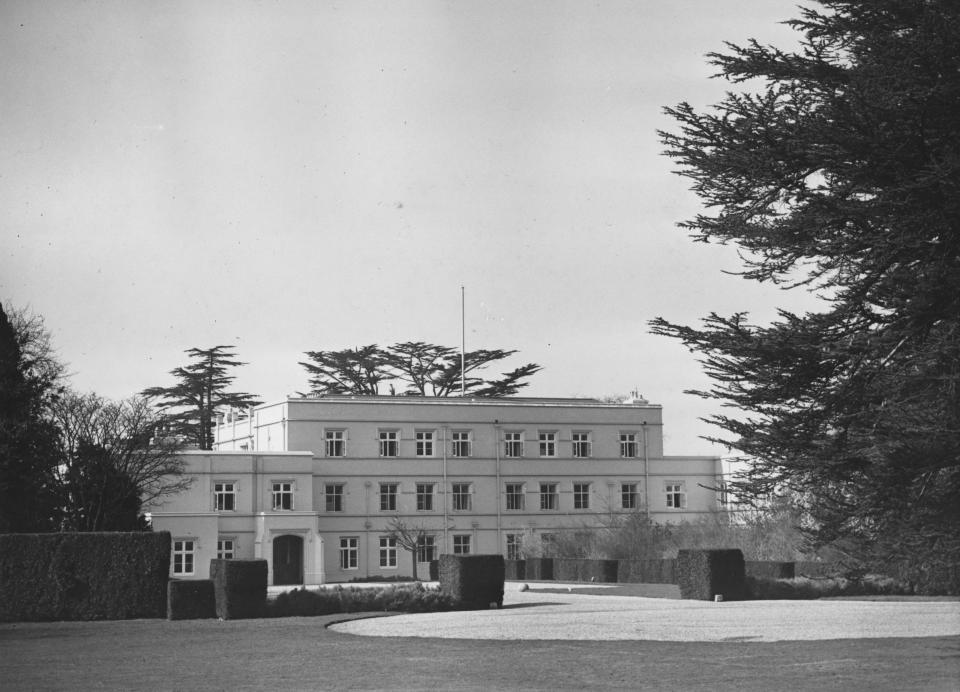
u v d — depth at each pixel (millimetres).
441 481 64375
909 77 15602
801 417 17625
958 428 16203
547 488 66750
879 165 16141
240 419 69500
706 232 18328
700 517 61688
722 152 17359
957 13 15992
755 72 17953
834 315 17391
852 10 17438
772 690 14320
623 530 56812
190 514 54312
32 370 43688
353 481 62719
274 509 58656
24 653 20672
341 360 75250
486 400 67188
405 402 64438
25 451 40156
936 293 16219
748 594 35156
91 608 29344
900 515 16469
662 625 24781
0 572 29062
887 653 18266
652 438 69062
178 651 20594
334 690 14977
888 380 16859
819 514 18297
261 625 26469
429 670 17062
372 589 31906
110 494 46844
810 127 16125
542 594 39688
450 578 32188
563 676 16109
